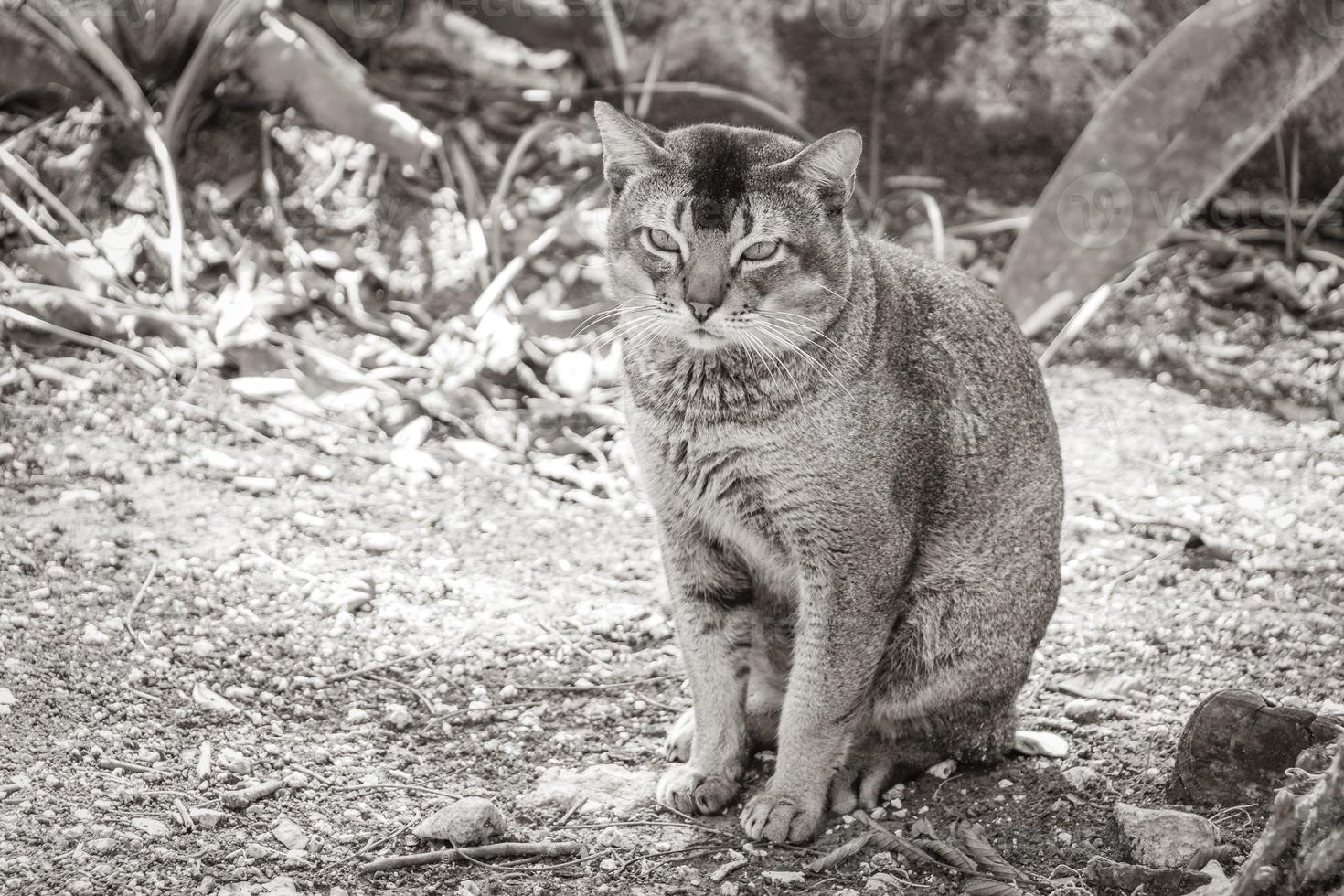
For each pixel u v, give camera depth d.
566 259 6.62
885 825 3.75
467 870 3.41
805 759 3.73
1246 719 3.62
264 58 6.66
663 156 3.69
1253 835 3.48
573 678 4.37
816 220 3.67
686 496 3.80
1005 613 3.97
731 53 7.31
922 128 7.36
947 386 3.88
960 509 3.89
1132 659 4.54
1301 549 5.24
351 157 6.71
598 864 3.51
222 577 4.59
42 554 4.52
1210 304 6.83
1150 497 5.64
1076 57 7.23
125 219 6.21
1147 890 3.31
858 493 3.64
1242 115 6.48
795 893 3.43
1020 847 3.60
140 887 3.15
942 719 3.98
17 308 5.70
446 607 4.68
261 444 5.45
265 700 4.03
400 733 4.00
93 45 6.48
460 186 6.80
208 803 3.50
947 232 7.11
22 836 3.26
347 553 4.90
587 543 5.25
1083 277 6.66
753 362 3.60
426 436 5.78
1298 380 6.44
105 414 5.38
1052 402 6.33
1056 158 7.32
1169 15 7.32
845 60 7.29
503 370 6.12
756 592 3.98
